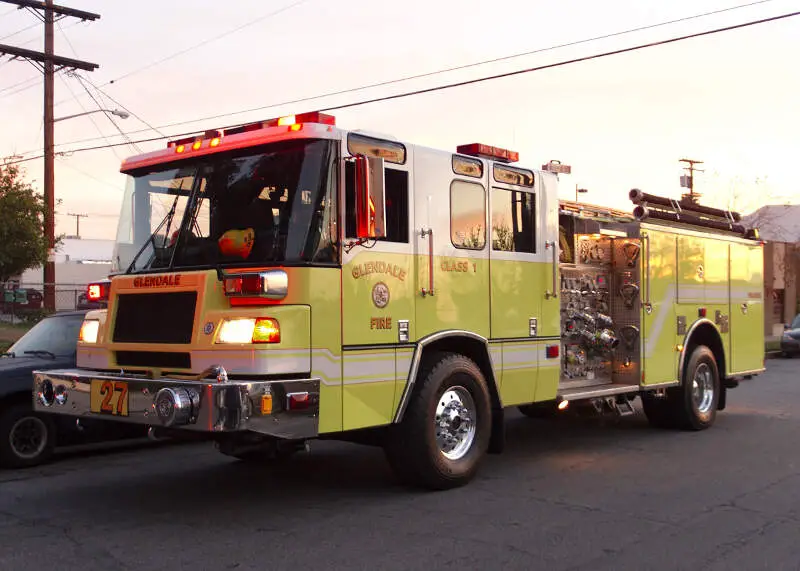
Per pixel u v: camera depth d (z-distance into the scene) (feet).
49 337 29.37
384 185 20.17
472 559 16.61
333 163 19.77
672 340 32.35
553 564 16.29
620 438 31.91
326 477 24.77
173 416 17.80
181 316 19.72
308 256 19.12
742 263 37.81
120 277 21.33
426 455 21.77
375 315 20.62
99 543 17.87
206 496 22.35
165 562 16.51
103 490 23.25
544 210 26.63
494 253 24.53
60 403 21.12
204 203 20.88
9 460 26.27
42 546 17.69
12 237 73.26
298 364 18.74
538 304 26.13
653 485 23.43
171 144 21.83
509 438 31.96
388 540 17.95
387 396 20.89
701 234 34.60
